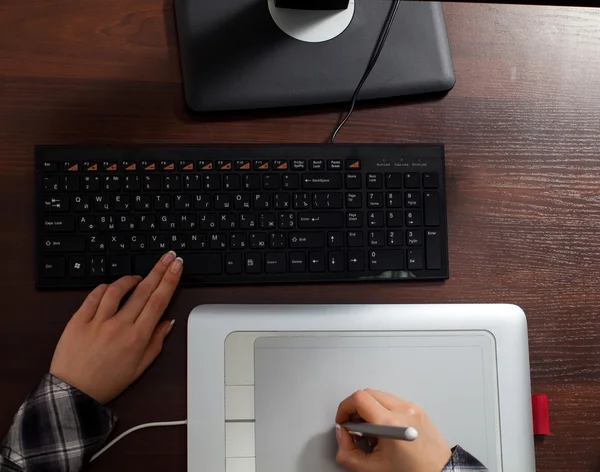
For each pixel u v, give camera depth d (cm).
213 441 64
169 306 67
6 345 65
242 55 68
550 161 72
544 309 70
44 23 68
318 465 65
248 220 66
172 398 65
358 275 67
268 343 66
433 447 61
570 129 72
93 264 65
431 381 66
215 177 66
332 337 66
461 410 66
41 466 60
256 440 64
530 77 73
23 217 67
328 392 66
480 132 72
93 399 62
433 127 71
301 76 68
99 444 62
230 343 65
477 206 71
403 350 67
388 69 69
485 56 73
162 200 65
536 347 69
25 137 67
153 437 65
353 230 67
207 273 66
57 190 65
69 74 68
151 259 65
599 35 74
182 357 66
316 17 69
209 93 67
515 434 66
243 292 67
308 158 67
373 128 70
